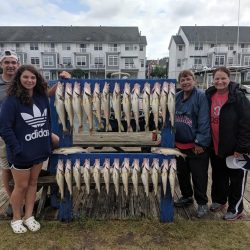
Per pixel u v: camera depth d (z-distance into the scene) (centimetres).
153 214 389
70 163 352
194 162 377
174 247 317
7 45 5134
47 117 344
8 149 325
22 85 318
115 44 5256
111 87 343
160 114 351
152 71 6438
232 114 354
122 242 327
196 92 371
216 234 340
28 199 351
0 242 324
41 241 328
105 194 450
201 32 5253
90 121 346
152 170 350
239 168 361
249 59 5038
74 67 5272
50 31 5347
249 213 393
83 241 329
